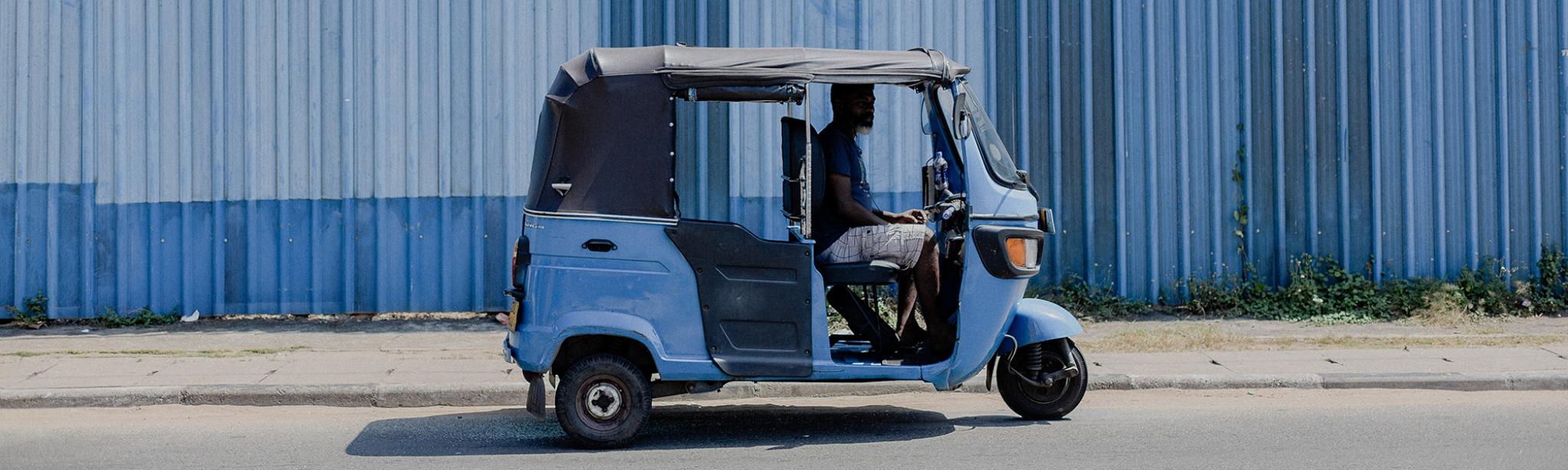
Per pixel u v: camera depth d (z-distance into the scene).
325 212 12.34
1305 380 9.27
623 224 6.98
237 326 12.11
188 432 7.91
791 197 7.44
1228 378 9.27
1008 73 12.64
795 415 8.40
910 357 7.50
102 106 12.17
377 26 12.26
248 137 12.26
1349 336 11.38
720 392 9.03
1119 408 8.50
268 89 12.26
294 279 12.38
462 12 12.29
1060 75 12.69
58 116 12.16
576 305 6.98
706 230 7.02
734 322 7.05
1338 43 12.78
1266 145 12.82
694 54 6.99
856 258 7.41
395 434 7.84
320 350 10.81
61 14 12.09
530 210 7.11
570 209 6.98
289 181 12.30
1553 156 12.96
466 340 11.36
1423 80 12.86
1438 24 12.84
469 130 12.34
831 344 7.91
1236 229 12.86
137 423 8.23
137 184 12.24
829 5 12.48
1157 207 12.77
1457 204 12.94
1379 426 7.81
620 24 12.39
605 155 6.99
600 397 7.17
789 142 7.44
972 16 12.61
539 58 12.34
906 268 7.43
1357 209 12.90
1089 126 12.71
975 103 7.61
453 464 6.96
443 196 12.35
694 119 12.39
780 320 7.09
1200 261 12.86
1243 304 12.73
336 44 12.25
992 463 6.86
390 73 12.30
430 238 12.40
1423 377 9.24
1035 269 7.49
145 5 12.16
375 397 8.89
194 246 12.30
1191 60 12.75
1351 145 12.86
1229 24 12.77
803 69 6.96
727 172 12.45
